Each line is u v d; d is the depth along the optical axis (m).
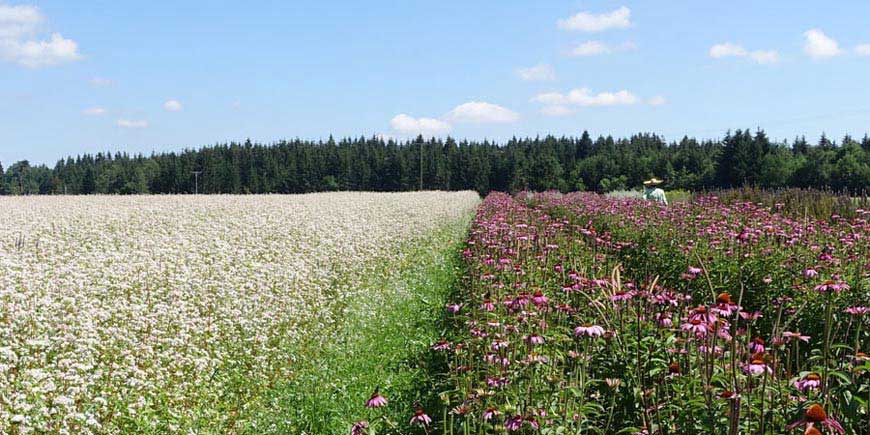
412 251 18.23
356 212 27.75
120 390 7.17
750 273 10.45
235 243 16.75
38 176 148.38
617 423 6.04
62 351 7.86
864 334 7.01
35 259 12.64
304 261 14.85
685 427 5.06
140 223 20.77
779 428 4.68
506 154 120.44
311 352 9.16
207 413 7.04
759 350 5.09
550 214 26.97
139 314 9.30
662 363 5.90
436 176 113.38
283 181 114.00
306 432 6.94
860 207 18.69
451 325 9.98
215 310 10.24
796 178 61.16
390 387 7.94
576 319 7.52
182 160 115.69
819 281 8.98
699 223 16.55
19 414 6.12
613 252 14.78
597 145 136.38
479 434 5.36
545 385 6.01
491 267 11.17
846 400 4.56
